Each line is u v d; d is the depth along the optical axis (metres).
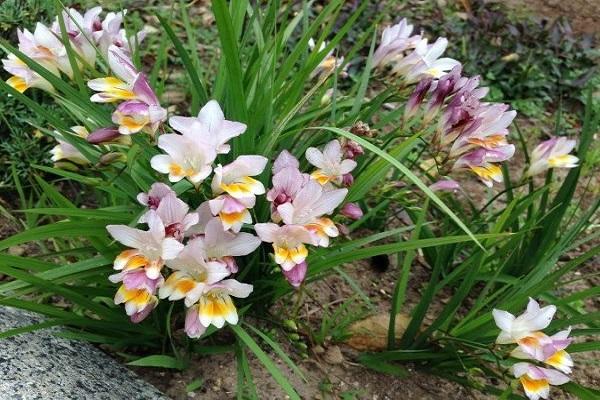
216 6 0.61
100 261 0.67
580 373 0.82
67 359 0.67
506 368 0.73
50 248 0.84
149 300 0.63
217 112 0.63
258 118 0.69
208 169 0.61
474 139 0.70
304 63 0.81
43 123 0.86
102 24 0.76
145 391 0.67
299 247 0.64
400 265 0.88
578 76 1.25
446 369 0.77
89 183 0.71
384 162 0.70
